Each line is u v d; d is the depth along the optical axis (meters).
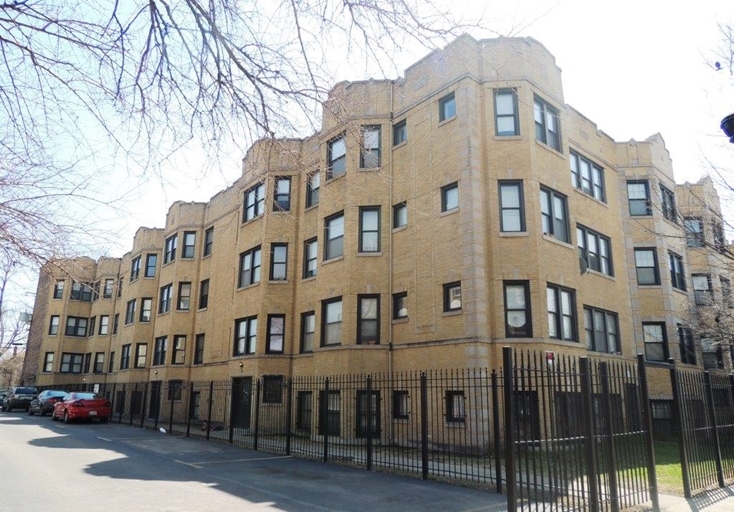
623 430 8.30
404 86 20.02
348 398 17.75
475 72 17.70
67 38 4.66
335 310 19.73
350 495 9.43
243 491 9.71
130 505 8.44
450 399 15.87
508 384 6.37
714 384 11.16
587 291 18.94
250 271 24.22
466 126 17.22
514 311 16.22
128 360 34.47
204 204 31.34
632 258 22.48
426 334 17.09
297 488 10.05
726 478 10.73
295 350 21.72
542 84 18.61
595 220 20.56
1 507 8.16
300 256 22.53
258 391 16.72
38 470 11.67
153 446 16.67
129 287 36.75
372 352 18.11
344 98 5.61
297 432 19.97
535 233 16.61
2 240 5.46
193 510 8.19
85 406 25.81
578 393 7.50
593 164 21.72
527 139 17.39
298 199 23.27
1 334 28.14
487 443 14.62
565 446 7.09
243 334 24.02
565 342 16.47
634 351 21.17
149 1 4.55
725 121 5.33
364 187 19.70
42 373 43.03
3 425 23.61
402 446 15.19
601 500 7.44
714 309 19.64
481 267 16.20
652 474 8.43
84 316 44.69
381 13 4.71
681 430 9.52
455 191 17.47
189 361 29.28
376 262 19.08
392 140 20.14
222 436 19.59
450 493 9.62
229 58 5.04
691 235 13.95
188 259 30.75
